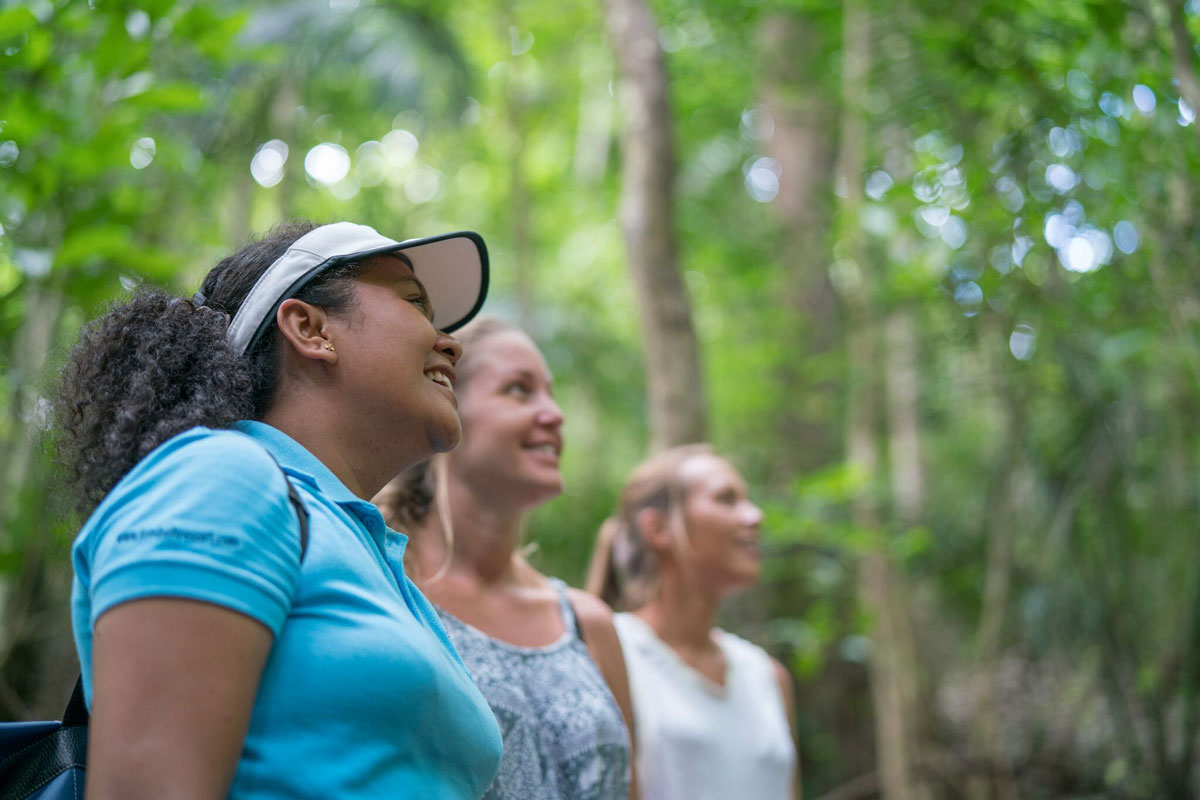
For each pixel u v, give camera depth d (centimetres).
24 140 231
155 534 88
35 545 231
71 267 239
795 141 621
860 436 425
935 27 325
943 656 539
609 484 645
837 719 529
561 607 191
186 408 104
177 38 263
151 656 85
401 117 601
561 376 634
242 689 88
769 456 604
